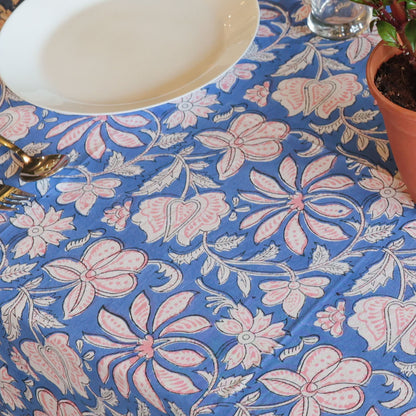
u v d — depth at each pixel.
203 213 0.77
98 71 0.96
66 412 0.83
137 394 0.65
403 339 0.62
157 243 0.75
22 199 0.84
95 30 1.03
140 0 1.06
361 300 0.66
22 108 0.98
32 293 0.73
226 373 0.63
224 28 0.97
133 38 1.00
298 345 0.63
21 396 0.91
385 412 0.57
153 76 0.94
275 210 0.76
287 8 1.03
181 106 0.92
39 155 0.90
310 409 0.59
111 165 0.86
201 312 0.68
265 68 0.95
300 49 0.96
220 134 0.87
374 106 0.85
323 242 0.71
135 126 0.91
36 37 1.03
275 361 0.63
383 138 0.81
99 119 0.93
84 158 0.88
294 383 0.61
